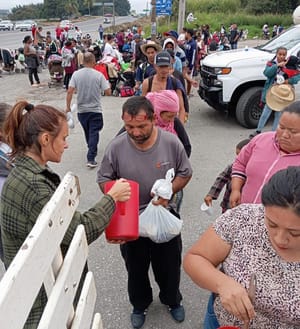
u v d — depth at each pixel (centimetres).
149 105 202
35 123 152
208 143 627
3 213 147
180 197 261
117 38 1775
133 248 236
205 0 3791
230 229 133
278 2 3625
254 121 696
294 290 120
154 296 286
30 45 1190
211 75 696
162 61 377
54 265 117
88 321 143
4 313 79
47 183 148
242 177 238
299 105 195
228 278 124
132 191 184
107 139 659
